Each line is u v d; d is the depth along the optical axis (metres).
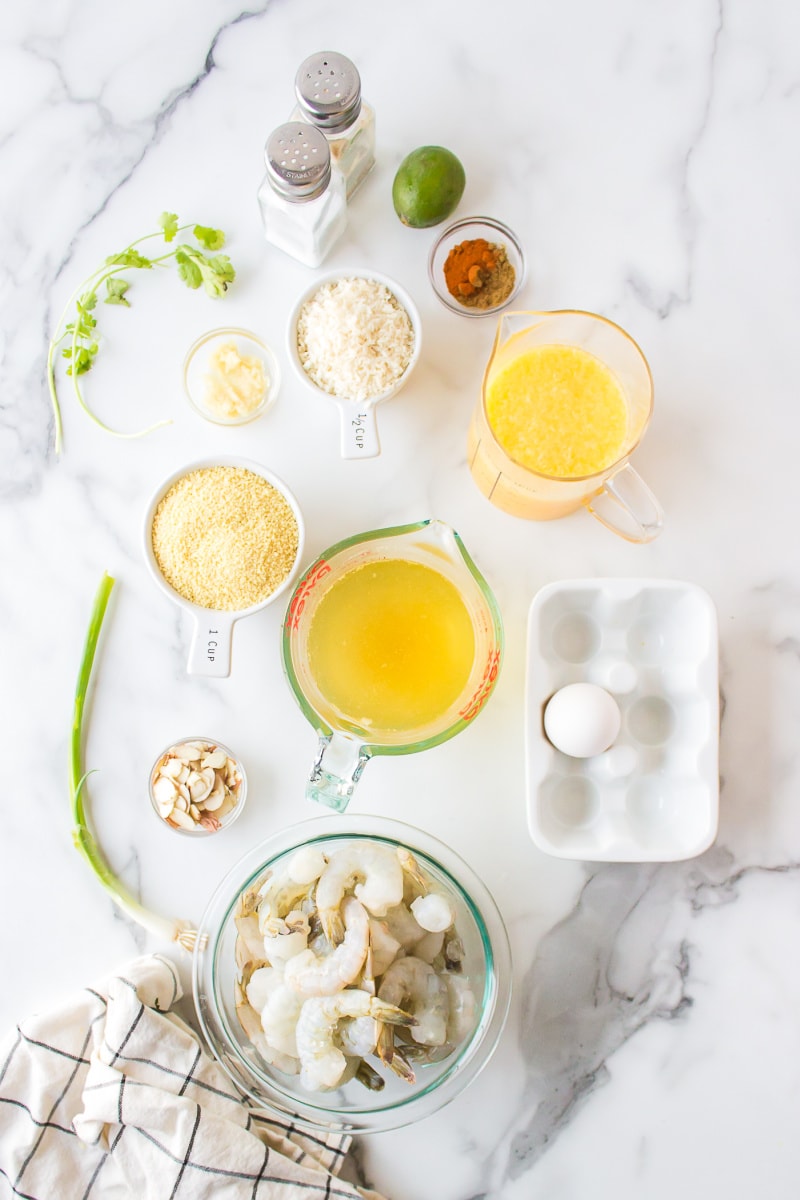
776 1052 0.84
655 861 0.82
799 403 0.85
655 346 0.85
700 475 0.84
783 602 0.85
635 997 0.84
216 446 0.85
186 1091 0.80
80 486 0.85
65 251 0.85
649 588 0.81
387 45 0.85
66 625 0.85
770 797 0.84
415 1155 0.83
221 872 0.84
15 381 0.86
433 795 0.84
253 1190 0.79
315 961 0.77
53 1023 0.82
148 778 0.84
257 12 0.85
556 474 0.79
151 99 0.85
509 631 0.84
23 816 0.85
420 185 0.81
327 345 0.81
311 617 0.81
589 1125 0.84
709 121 0.85
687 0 0.85
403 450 0.85
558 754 0.81
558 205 0.85
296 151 0.76
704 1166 0.84
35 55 0.86
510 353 0.79
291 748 0.84
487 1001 0.81
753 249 0.85
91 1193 0.81
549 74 0.85
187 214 0.85
